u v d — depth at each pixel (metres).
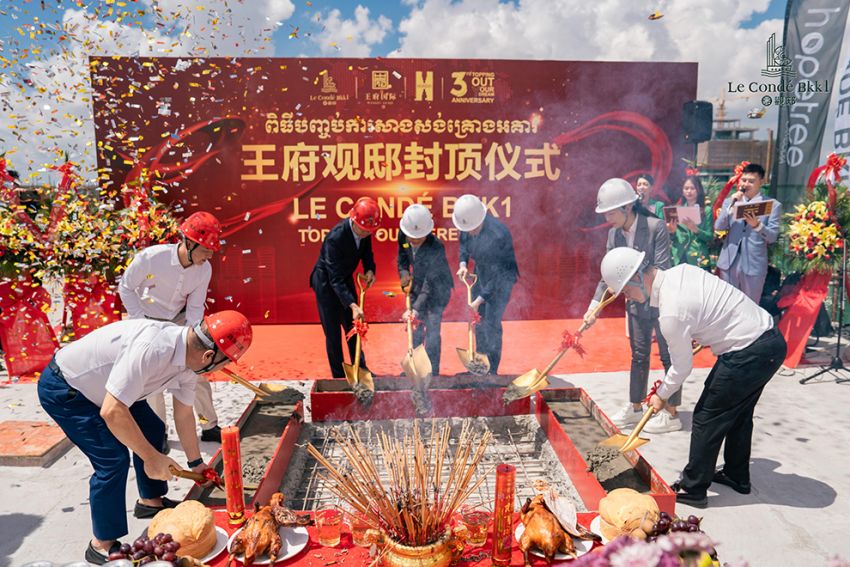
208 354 2.50
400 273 5.32
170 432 4.48
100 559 2.85
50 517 3.38
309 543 2.29
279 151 7.45
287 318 7.78
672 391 3.22
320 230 7.64
